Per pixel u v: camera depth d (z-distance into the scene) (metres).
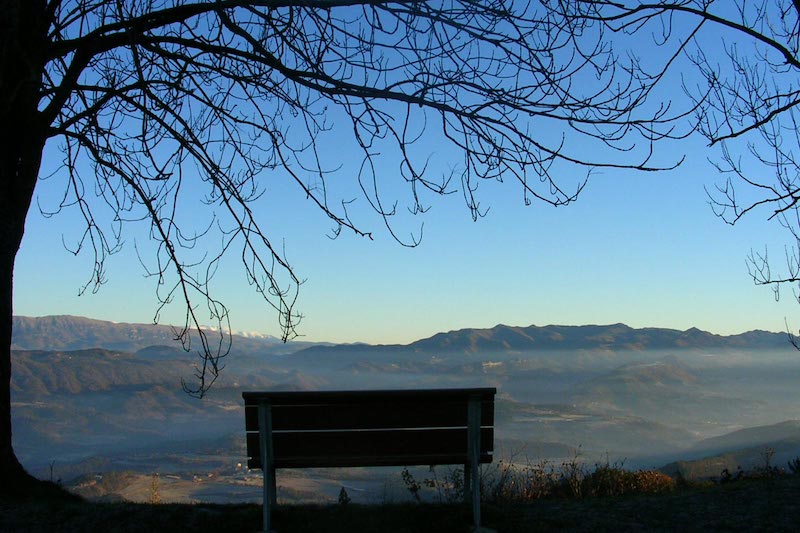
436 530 4.19
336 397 4.30
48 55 5.49
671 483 6.82
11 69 5.29
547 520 4.38
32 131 5.48
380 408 4.39
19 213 5.50
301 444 4.40
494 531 4.12
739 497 4.79
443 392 4.29
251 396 4.31
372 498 5.44
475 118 4.69
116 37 5.37
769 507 4.46
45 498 5.12
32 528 4.24
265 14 5.11
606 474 6.58
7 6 5.04
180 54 5.56
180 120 5.36
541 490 6.09
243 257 5.34
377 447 4.41
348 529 4.19
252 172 5.77
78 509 4.62
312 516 4.48
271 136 5.55
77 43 5.35
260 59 5.23
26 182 5.53
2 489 5.14
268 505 4.17
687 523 4.23
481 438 4.40
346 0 4.56
